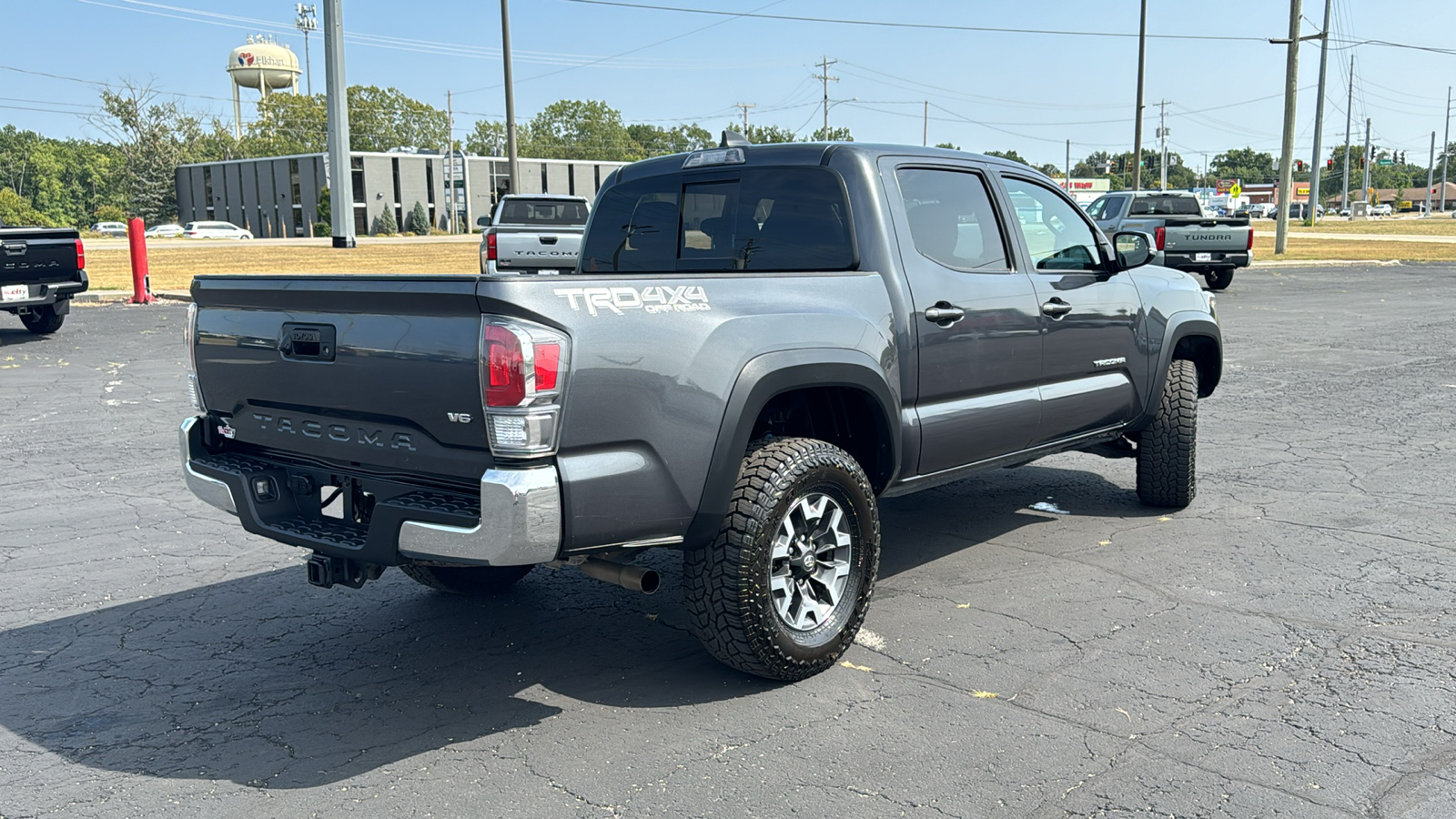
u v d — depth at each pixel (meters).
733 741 3.55
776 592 3.91
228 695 3.99
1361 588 4.93
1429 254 35.25
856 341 4.19
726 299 3.81
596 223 5.48
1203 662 4.12
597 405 3.39
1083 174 170.62
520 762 3.44
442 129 144.00
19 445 8.33
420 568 4.79
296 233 87.00
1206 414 9.23
